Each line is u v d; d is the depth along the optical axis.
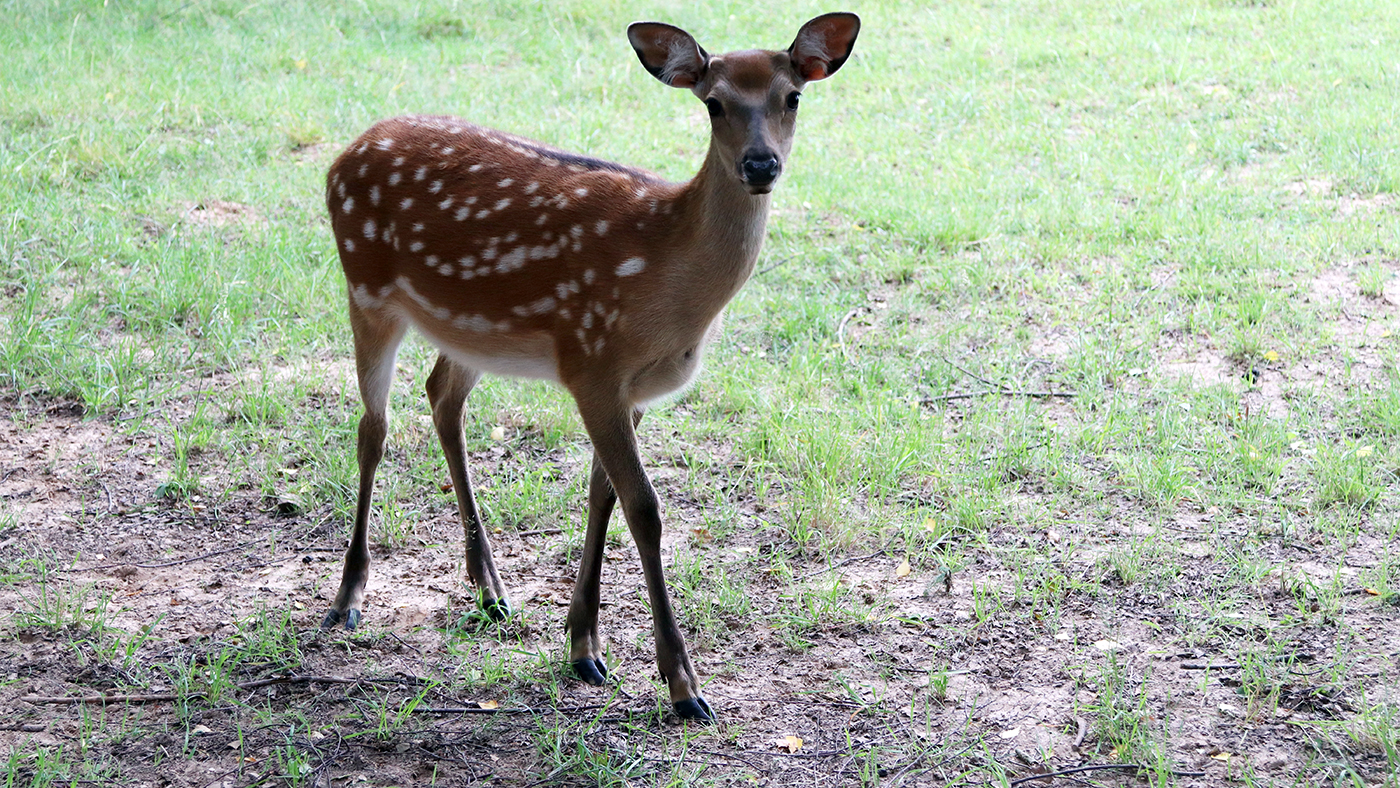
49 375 10.40
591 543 7.09
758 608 7.72
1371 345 10.93
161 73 18.28
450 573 8.18
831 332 11.57
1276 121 16.92
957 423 10.02
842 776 6.20
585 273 6.89
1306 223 13.70
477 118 17.44
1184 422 9.73
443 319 7.54
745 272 6.73
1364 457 9.06
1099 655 7.15
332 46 20.53
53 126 15.88
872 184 15.33
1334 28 21.03
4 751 6.32
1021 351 11.23
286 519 8.79
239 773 6.21
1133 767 6.18
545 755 6.39
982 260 13.03
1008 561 8.12
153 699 6.77
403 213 7.62
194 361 10.87
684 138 17.08
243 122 16.83
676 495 9.12
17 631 7.33
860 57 21.00
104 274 12.16
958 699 6.80
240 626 7.46
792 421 9.86
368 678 7.02
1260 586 7.74
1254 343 10.88
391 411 10.14
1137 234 13.57
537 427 10.09
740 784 6.15
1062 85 19.11
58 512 8.71
